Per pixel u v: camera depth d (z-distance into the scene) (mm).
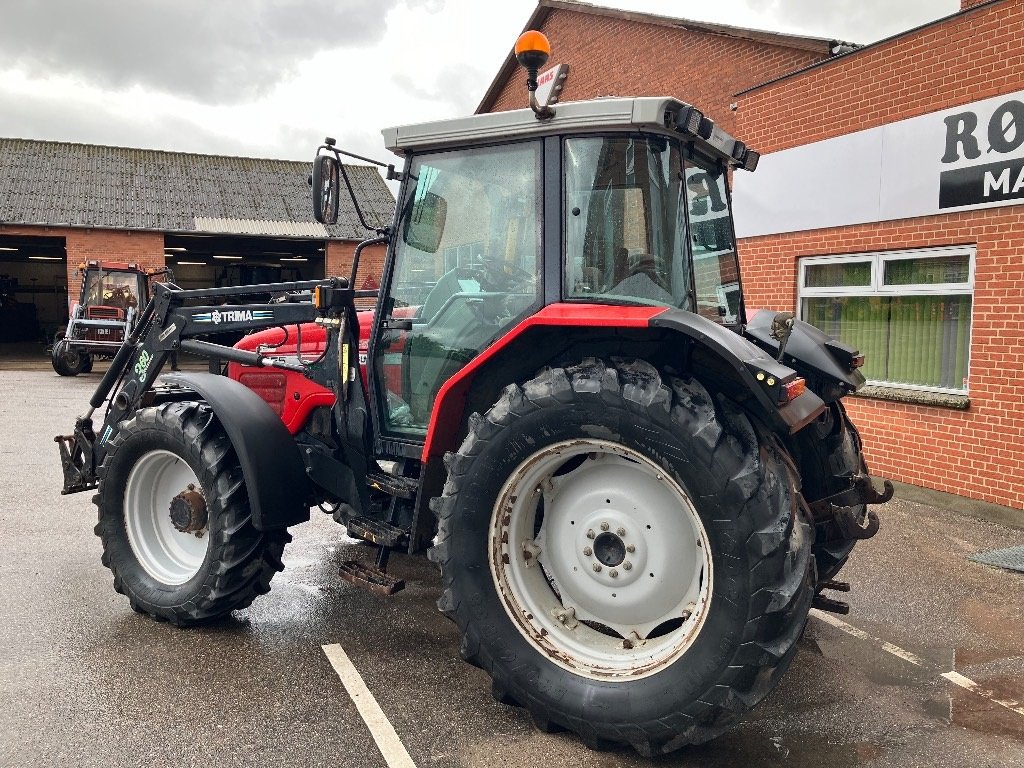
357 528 3402
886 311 6637
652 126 2672
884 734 2762
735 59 9656
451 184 3158
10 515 5438
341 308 3531
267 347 4285
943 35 5840
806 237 7176
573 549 2773
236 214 21828
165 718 2758
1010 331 5520
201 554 3736
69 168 22156
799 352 3436
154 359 4242
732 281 3535
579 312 2668
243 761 2504
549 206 2844
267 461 3445
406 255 3346
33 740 2598
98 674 3092
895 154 6289
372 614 3803
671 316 2504
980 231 5688
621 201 2756
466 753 2586
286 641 3465
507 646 2697
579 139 2797
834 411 3559
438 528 2844
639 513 2639
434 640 3500
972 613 3898
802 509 2488
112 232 19969
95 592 3998
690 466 2361
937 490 6082
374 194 23469
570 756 2584
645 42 11180
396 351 3418
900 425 6379
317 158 3145
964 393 6020
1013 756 2621
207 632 3541
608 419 2479
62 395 12977
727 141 3221
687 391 2455
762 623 2281
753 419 2568
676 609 2633
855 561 4680
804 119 7086
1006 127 5465
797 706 2963
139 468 3766
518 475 2682
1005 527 5406
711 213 3275
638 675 2508
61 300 30281
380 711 2846
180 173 23234
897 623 3779
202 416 3586
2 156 21938
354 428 3529
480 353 3047
